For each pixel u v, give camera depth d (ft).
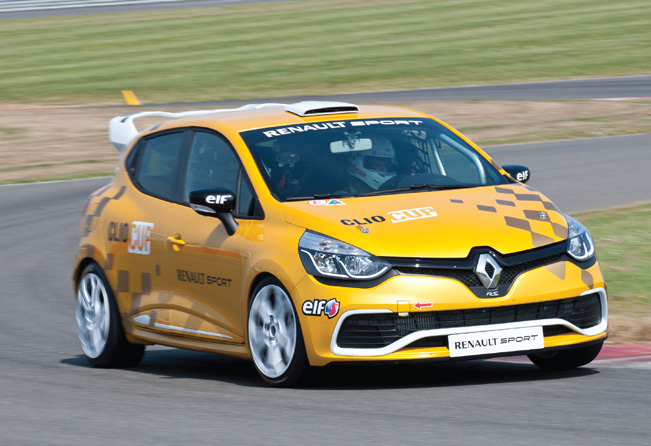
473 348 61.72
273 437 51.80
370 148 72.95
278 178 69.36
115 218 79.87
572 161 186.80
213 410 59.16
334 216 64.80
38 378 73.82
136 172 81.00
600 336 66.23
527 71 323.57
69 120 262.67
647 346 77.61
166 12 486.38
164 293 74.74
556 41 375.45
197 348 72.18
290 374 64.23
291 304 63.36
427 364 74.69
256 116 76.43
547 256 64.34
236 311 68.28
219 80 325.21
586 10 437.17
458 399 60.13
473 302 61.52
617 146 201.67
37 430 55.88
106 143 233.35
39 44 410.52
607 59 337.93
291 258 63.62
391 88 301.43
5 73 352.49
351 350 61.62
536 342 63.10
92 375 75.82
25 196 178.09
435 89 296.92
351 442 50.21
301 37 405.59
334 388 64.75
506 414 55.67
